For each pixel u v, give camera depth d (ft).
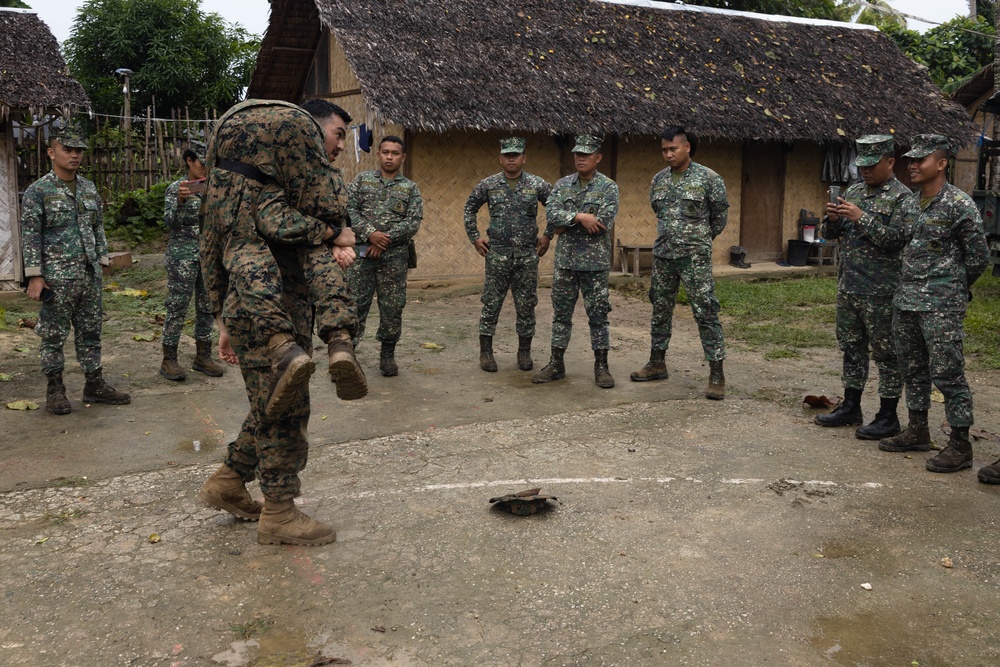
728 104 43.42
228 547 12.70
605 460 16.61
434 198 40.24
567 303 22.63
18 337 27.53
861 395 20.89
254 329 11.61
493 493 14.85
